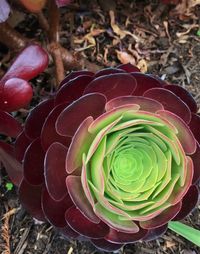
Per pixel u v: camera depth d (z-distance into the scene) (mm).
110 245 385
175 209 376
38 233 445
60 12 530
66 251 439
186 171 364
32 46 415
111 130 340
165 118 358
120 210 349
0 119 409
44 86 496
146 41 527
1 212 451
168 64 516
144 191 365
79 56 508
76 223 370
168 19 541
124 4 542
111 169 360
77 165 354
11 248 440
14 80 397
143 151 361
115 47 522
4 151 416
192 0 543
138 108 343
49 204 371
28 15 524
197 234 421
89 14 534
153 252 443
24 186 378
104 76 354
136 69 397
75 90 368
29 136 374
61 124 355
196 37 531
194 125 389
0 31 467
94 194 358
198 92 502
